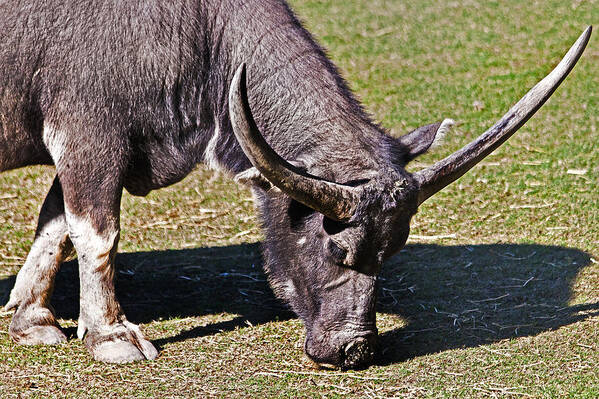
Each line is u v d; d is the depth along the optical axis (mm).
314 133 22562
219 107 23938
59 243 25625
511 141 39375
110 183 23672
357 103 23500
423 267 29766
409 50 50719
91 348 24062
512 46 50906
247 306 27375
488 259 30109
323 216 21562
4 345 24812
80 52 23203
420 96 44500
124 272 29766
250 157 19734
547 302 27000
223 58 23781
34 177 37344
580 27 53406
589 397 21672
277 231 22766
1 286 28750
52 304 27531
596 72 46906
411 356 23891
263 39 23641
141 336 24344
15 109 23719
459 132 40281
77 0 23438
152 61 23375
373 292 21703
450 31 53469
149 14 23422
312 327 22328
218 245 32062
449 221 33062
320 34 52969
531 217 33062
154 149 24219
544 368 23094
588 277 28547
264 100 23375
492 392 21969
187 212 34469
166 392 22141
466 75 47156
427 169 21688
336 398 21719
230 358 23938
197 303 27594
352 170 21578
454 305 27031
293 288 22797
